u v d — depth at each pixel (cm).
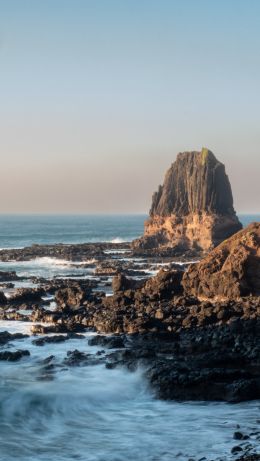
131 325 4834
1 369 3731
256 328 4506
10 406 3038
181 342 4459
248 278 5869
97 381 3459
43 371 3675
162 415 2995
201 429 2794
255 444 2594
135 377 3512
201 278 6116
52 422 2897
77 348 4328
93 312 5591
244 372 3491
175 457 2494
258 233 6172
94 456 2511
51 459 2475
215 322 4934
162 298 6119
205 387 3331
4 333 4778
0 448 2573
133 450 2572
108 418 2961
